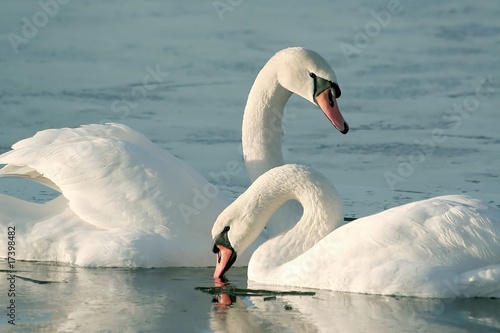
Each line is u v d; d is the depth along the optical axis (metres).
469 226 11.62
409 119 21.53
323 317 11.05
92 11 27.86
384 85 23.36
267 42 25.75
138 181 14.15
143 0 29.14
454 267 11.55
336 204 12.95
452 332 10.49
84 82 23.30
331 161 19.47
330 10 28.02
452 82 23.42
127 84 23.25
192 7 28.58
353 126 21.25
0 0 27.12
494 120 21.47
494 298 11.52
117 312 11.41
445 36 26.33
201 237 14.16
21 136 19.98
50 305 11.67
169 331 10.66
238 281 13.01
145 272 13.57
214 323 10.95
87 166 14.18
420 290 11.52
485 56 24.98
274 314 11.24
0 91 22.55
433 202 11.99
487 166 19.09
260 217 13.16
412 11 27.91
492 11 27.80
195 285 12.78
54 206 14.62
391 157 19.61
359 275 11.84
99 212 14.05
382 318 10.95
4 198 14.48
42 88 22.84
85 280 13.00
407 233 11.75
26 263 14.01
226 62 24.55
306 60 14.64
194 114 21.69
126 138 15.00
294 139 20.61
